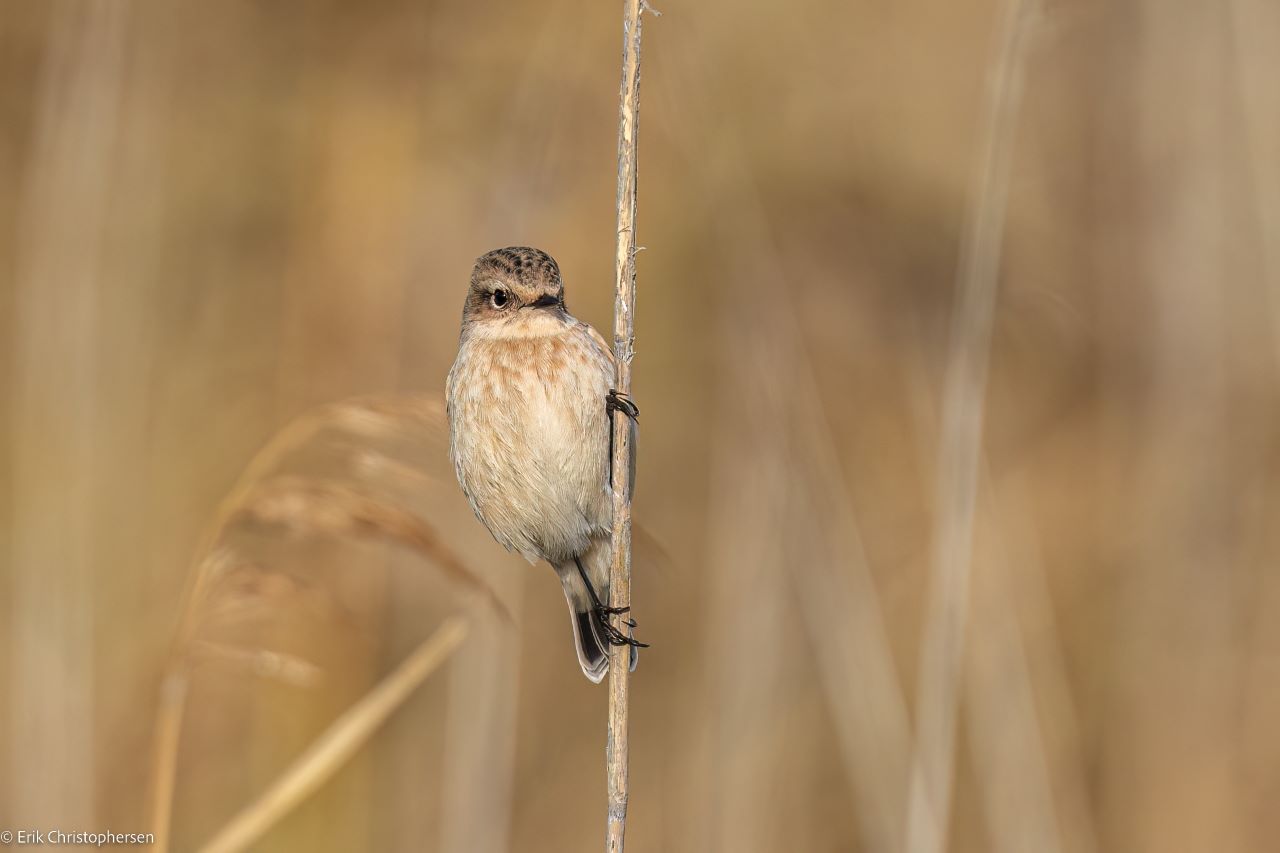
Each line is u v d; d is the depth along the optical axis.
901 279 15.00
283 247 14.70
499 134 13.55
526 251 8.37
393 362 13.23
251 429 13.95
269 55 15.23
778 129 14.93
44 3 14.63
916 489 14.27
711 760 10.91
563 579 8.45
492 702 10.66
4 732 10.65
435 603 11.90
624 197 6.98
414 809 11.73
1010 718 10.16
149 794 7.19
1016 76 9.12
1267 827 11.62
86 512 10.12
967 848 11.97
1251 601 12.33
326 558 11.26
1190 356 13.08
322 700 11.41
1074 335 14.77
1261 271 12.90
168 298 14.34
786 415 10.94
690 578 13.50
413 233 13.56
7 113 14.54
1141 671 12.49
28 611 9.62
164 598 12.83
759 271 11.41
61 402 10.48
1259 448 12.67
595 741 12.95
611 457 7.99
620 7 13.81
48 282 10.77
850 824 11.47
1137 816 11.91
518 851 12.45
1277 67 12.54
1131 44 14.70
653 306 14.27
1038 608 12.13
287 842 11.25
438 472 10.23
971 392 9.35
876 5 15.44
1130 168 14.70
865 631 10.26
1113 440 14.36
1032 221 14.88
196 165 14.78
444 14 15.03
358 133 14.34
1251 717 11.96
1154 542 12.79
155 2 14.58
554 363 7.94
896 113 15.41
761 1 14.97
